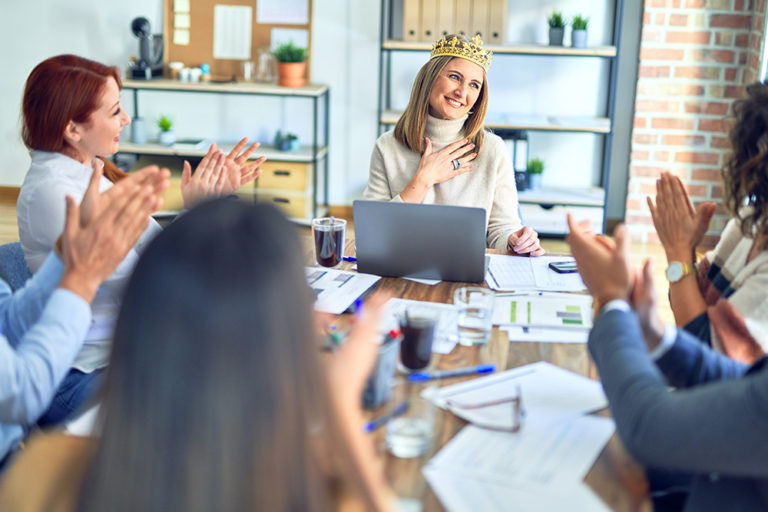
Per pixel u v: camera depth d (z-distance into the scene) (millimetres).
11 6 5113
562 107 4914
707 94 4520
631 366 1189
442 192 2676
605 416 1354
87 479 708
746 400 1049
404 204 1987
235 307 679
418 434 1229
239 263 689
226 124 5211
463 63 2570
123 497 682
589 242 1365
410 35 4703
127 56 5141
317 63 5035
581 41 4520
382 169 2766
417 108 2648
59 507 798
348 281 2035
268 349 684
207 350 677
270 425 685
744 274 1617
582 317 1802
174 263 692
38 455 836
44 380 1392
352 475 758
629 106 4836
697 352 1386
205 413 675
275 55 4816
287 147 4957
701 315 1637
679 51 4480
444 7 4637
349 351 967
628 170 4773
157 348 682
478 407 1370
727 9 4383
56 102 1887
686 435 1076
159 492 677
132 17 5066
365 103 5070
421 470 1192
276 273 696
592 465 1210
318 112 5137
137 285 701
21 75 5215
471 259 2014
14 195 5398
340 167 5211
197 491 676
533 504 1105
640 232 4781
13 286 1936
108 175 2119
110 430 694
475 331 1650
